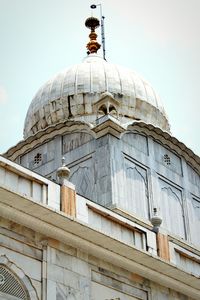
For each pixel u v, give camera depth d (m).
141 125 28.06
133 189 26.38
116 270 20.36
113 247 19.83
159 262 20.88
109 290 19.83
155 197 27.05
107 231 20.39
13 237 17.78
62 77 30.88
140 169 27.30
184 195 28.78
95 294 19.33
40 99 30.86
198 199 29.70
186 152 29.77
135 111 30.03
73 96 29.69
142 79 31.80
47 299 17.84
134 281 20.81
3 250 17.38
